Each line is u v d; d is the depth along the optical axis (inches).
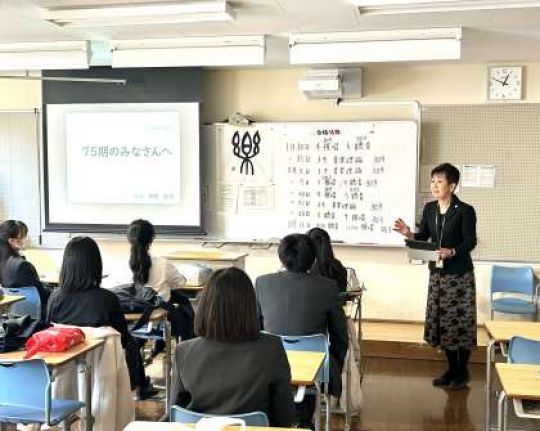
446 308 182.7
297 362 109.7
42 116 264.4
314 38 190.7
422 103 240.8
